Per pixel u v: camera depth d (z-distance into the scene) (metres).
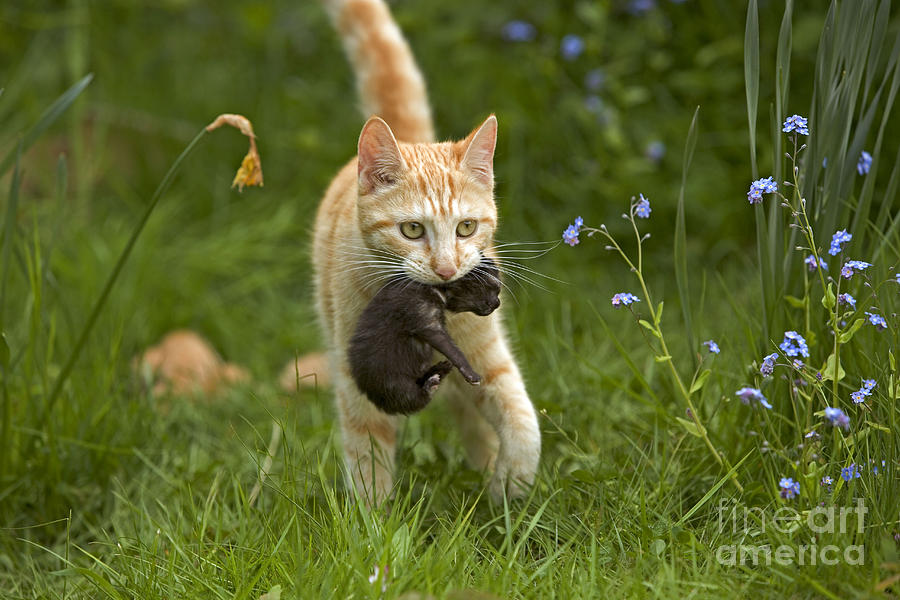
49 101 11.13
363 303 5.91
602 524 5.19
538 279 8.85
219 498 6.08
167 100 11.40
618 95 9.56
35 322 6.31
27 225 9.16
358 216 5.89
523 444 5.68
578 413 6.62
